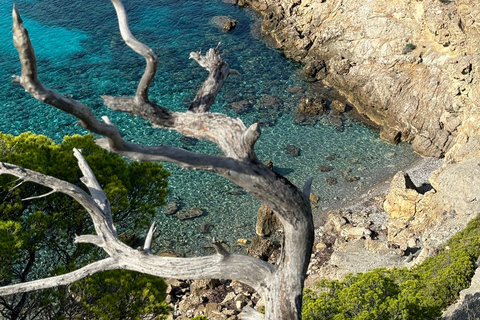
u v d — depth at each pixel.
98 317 16.81
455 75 42.12
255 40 60.72
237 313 27.47
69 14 63.62
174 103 50.38
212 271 8.24
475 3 44.09
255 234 35.25
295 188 7.78
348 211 36.69
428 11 47.62
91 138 21.92
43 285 8.48
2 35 59.25
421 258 27.27
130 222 34.06
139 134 45.00
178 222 35.88
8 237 16.81
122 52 57.44
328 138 45.50
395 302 16.53
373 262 30.22
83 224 20.50
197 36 61.12
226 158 7.50
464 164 35.12
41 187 19.84
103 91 51.28
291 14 60.41
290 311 8.04
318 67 54.03
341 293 17.66
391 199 34.72
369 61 51.38
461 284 20.16
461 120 42.62
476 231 25.98
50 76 53.06
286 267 8.12
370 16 53.28
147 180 22.08
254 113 48.59
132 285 17.33
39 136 21.58
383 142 45.12
